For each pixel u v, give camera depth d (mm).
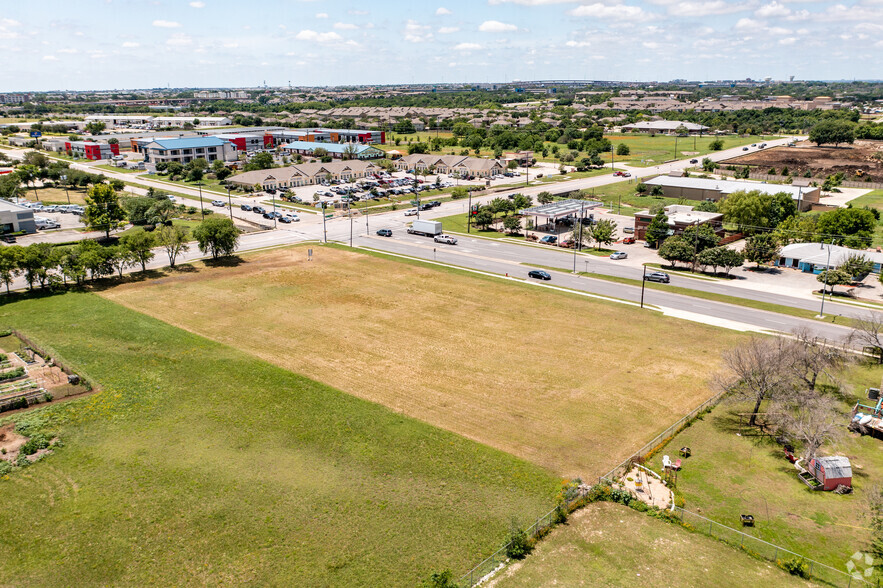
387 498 45000
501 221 150500
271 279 99688
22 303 85625
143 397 59406
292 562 38688
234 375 64312
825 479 44938
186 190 185500
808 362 56062
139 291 92688
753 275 104188
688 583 36000
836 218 116375
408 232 136375
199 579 37375
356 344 73312
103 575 37719
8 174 186000
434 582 35719
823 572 36812
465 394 60844
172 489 45719
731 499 44281
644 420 55812
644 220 129500
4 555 39219
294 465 48938
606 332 77188
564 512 42469
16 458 49375
